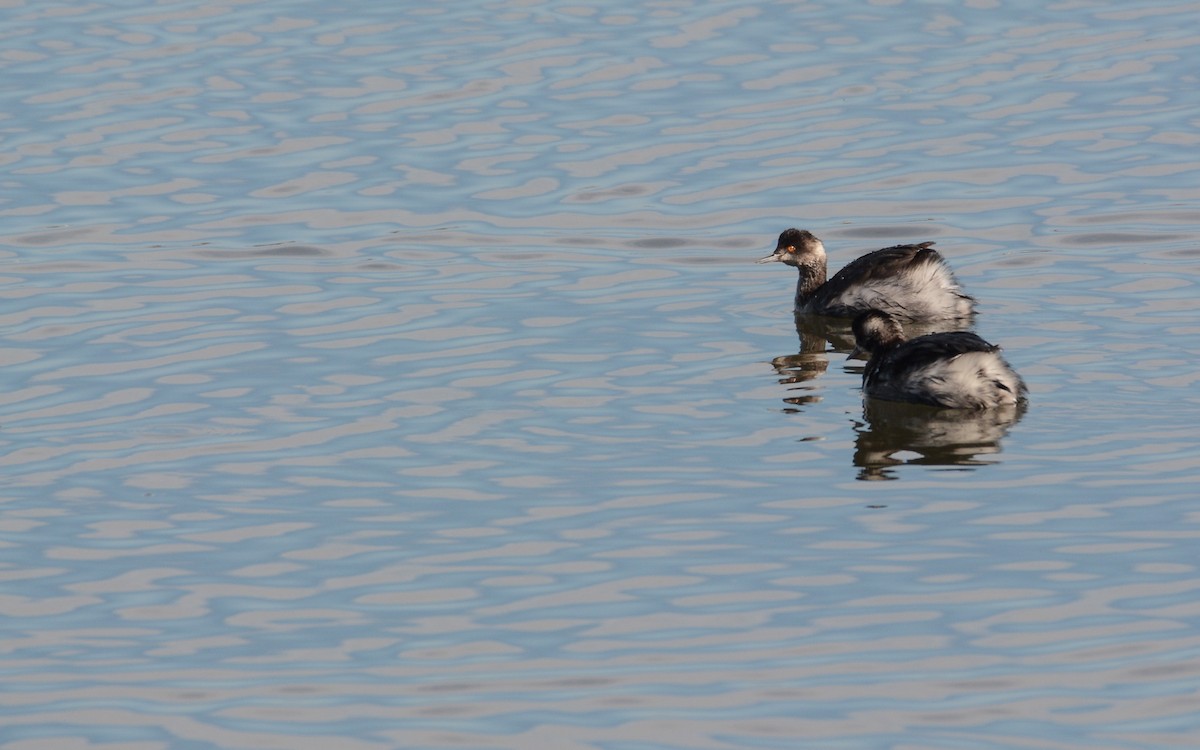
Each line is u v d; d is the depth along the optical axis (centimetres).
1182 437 1766
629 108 3241
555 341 2202
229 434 1884
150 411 1966
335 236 2694
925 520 1595
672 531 1593
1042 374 1989
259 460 1805
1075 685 1292
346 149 3075
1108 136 3020
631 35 3644
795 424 1884
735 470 1742
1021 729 1234
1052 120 3111
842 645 1367
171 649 1405
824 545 1550
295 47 3612
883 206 2777
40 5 3941
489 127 3164
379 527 1627
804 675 1323
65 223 2761
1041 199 2758
